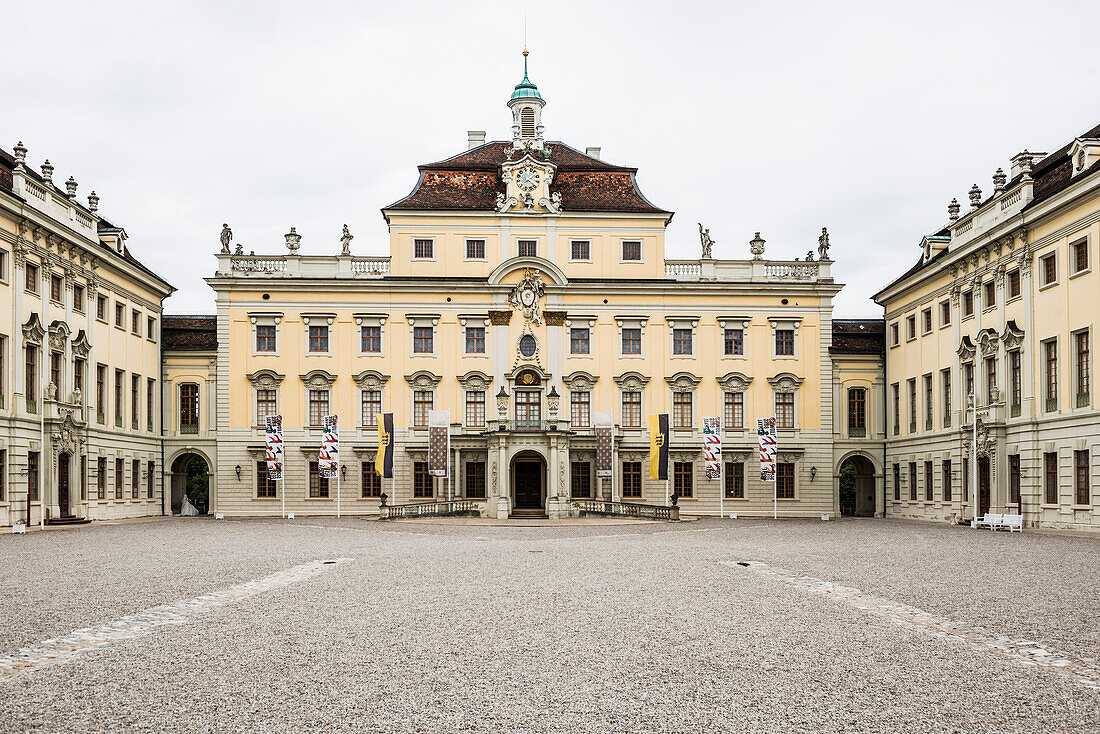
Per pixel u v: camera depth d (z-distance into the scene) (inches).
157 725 476.7
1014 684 555.5
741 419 3068.4
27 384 2175.2
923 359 2817.4
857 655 629.6
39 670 587.5
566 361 3038.9
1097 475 1921.8
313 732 467.2
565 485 2795.3
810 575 1085.1
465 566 1184.8
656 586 979.3
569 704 514.0
